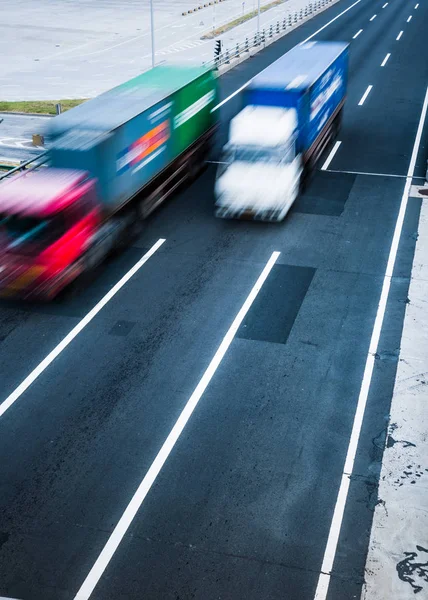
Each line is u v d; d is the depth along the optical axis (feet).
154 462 42.32
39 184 60.18
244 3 272.92
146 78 86.28
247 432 44.70
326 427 45.09
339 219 75.00
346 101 120.06
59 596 34.01
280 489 40.27
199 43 202.28
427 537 37.06
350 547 36.47
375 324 56.08
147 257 67.46
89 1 294.05
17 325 56.65
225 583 34.55
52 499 39.65
